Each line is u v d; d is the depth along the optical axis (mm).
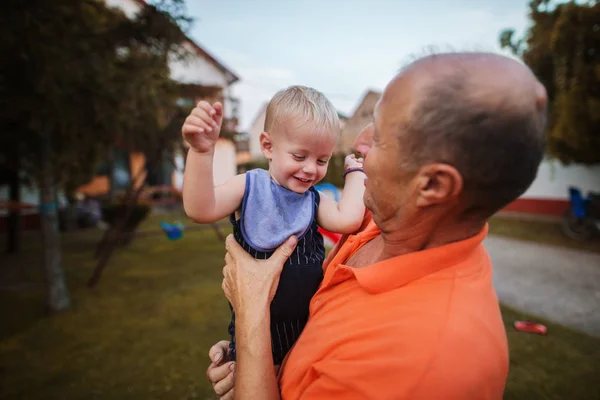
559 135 6824
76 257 8148
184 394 3119
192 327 4371
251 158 24641
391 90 719
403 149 694
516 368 3299
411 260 761
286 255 1030
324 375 772
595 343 3709
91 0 4469
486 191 664
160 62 4699
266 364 896
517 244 7992
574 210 8297
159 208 16734
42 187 4828
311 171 1082
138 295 5492
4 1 3229
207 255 8164
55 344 3984
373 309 771
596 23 6012
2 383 3285
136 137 5551
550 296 5016
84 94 4016
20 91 3775
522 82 637
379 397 687
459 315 696
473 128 623
